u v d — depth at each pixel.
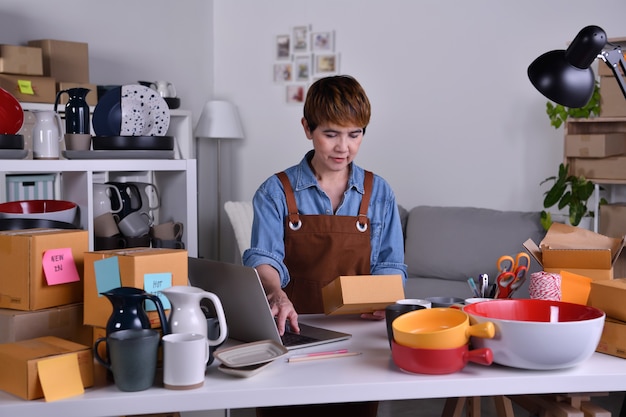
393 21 5.46
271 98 6.00
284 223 2.24
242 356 1.57
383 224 2.29
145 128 2.38
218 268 1.76
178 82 5.87
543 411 1.70
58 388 1.40
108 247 2.34
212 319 1.65
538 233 4.57
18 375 1.41
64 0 4.90
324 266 2.22
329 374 1.52
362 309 1.97
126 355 1.41
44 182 4.07
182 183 2.41
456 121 5.26
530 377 1.49
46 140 2.29
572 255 1.93
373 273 2.28
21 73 4.11
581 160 4.46
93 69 5.15
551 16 4.88
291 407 2.08
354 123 2.06
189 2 5.94
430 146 5.38
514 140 5.05
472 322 1.57
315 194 2.25
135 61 5.47
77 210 2.27
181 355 1.42
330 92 2.05
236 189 6.20
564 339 1.46
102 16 5.19
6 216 2.04
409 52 5.41
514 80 5.02
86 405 1.40
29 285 1.64
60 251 1.68
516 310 1.68
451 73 5.26
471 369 1.54
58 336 1.68
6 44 4.43
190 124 5.26
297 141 5.92
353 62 5.64
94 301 1.63
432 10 5.30
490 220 4.72
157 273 1.62
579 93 1.85
